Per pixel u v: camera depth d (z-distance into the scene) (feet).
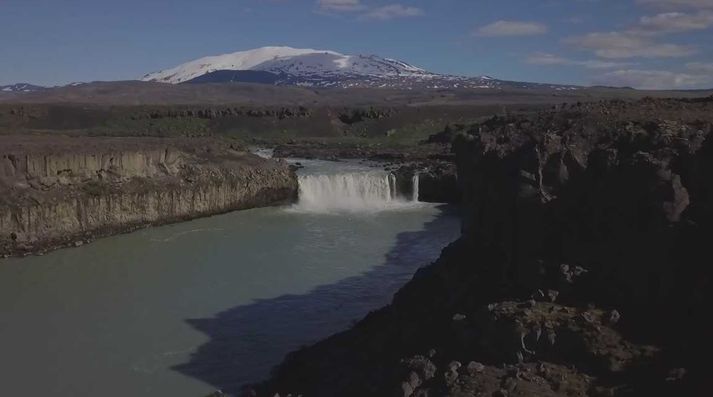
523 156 88.69
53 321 132.46
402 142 450.71
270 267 173.47
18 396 100.32
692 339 65.77
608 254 77.61
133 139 286.05
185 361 111.96
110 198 219.20
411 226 231.50
